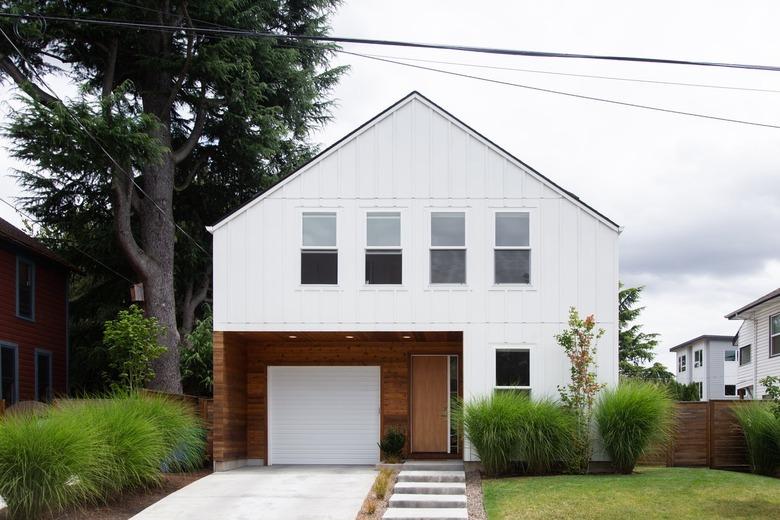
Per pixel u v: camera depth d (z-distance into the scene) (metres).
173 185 26.92
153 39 25.98
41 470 12.40
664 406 17.06
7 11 21.28
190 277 30.05
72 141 21.28
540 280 18.53
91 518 13.43
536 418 16.78
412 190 18.94
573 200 18.62
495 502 14.33
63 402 16.16
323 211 18.95
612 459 17.16
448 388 21.02
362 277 18.73
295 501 15.05
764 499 14.18
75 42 25.47
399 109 19.16
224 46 24.77
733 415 18.86
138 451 14.72
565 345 17.89
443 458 20.22
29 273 26.88
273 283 18.78
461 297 18.56
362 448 20.89
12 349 25.16
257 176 29.59
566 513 13.27
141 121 22.05
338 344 21.17
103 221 29.64
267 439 20.86
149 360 22.06
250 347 21.20
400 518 13.48
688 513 13.23
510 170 18.88
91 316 30.73
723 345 53.66
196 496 15.46
